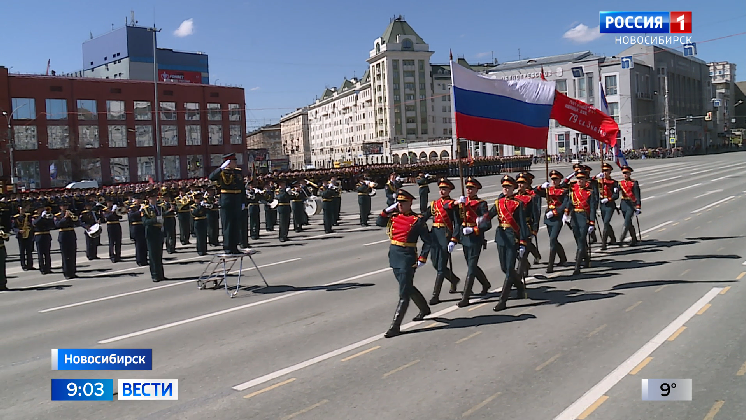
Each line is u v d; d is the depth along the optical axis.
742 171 42.81
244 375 6.69
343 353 7.29
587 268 11.88
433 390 5.99
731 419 5.12
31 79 52.16
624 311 8.54
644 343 7.11
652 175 43.91
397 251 8.09
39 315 10.38
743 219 18.03
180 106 61.00
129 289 12.46
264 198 22.44
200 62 100.38
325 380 6.41
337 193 23.75
